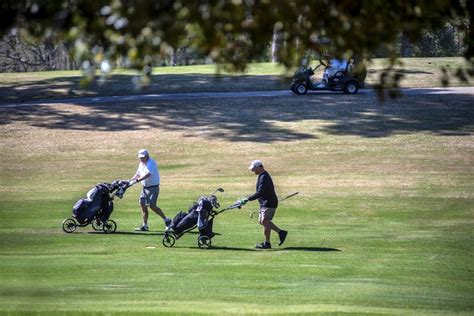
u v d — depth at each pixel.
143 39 16.89
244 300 34.00
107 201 55.81
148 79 17.31
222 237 54.22
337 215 64.00
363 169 87.19
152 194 56.00
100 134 109.69
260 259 45.62
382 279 40.28
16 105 130.00
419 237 54.28
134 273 40.28
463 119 114.44
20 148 102.56
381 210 66.06
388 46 19.02
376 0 18.42
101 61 17.47
